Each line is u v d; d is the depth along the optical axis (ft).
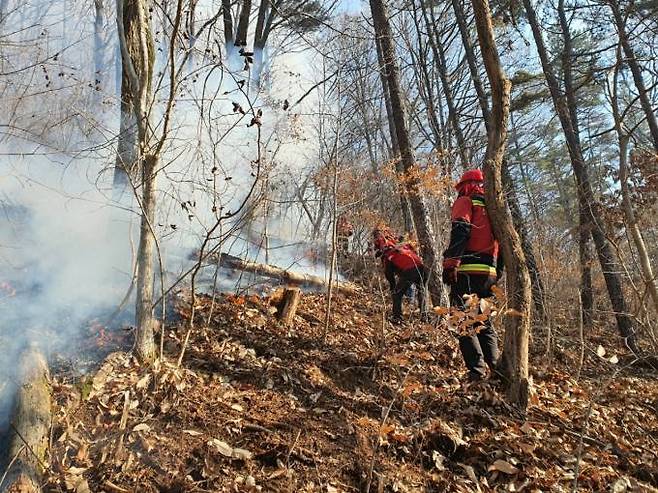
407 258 18.61
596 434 11.44
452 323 11.28
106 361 10.12
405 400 11.12
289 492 8.00
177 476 7.89
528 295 11.98
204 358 11.52
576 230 25.29
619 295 24.85
